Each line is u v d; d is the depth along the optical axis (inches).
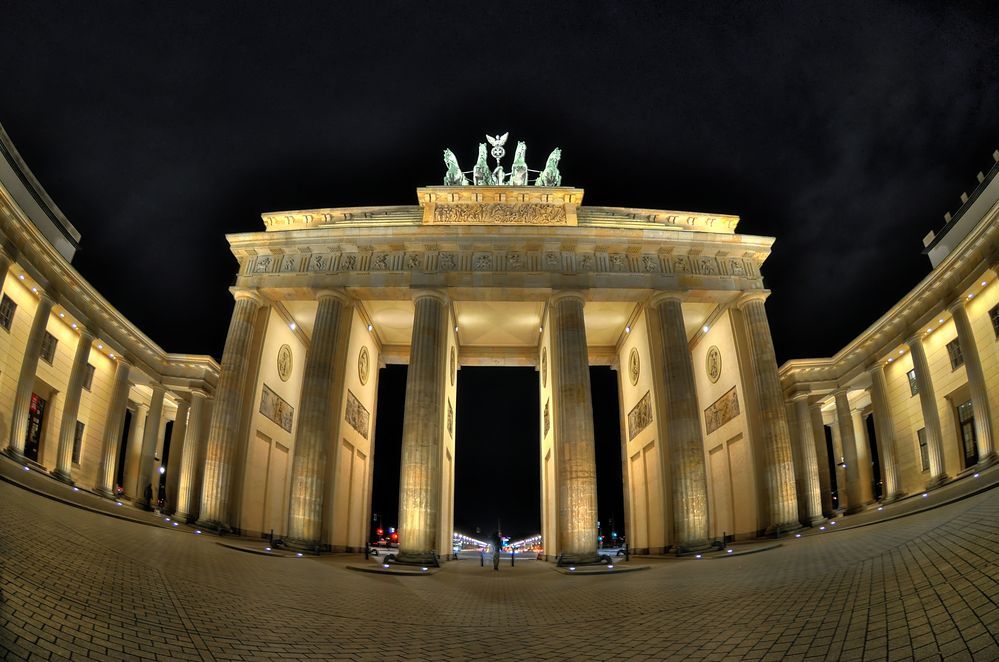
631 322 2140.7
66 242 1866.4
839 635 436.5
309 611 626.8
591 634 557.6
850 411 2279.8
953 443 1747.0
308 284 1775.3
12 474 1077.8
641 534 2039.9
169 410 2527.1
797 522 1582.2
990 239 1435.8
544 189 1918.1
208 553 969.5
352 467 1973.4
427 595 876.0
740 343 1835.6
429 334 1704.0
